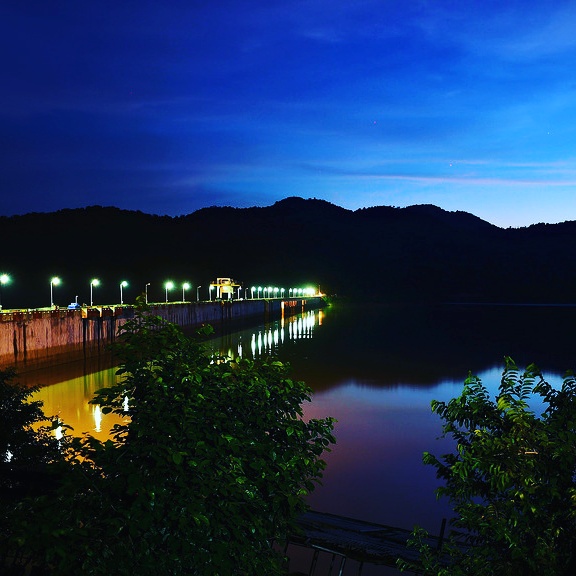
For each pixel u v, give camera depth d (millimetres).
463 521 7770
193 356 8328
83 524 6938
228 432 7766
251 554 7285
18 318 73875
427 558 8398
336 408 54312
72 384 69688
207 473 7262
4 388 15836
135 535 6801
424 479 33500
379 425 47469
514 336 132625
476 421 8367
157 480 7102
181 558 6965
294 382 8539
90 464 7578
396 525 26547
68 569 6555
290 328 163750
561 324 168625
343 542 10977
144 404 7652
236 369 8508
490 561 7555
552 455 7297
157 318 8516
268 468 7684
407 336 133125
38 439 15344
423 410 53344
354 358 92438
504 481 7277
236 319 174000
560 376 77000
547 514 7375
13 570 7473
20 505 7086
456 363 86875
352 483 32781
